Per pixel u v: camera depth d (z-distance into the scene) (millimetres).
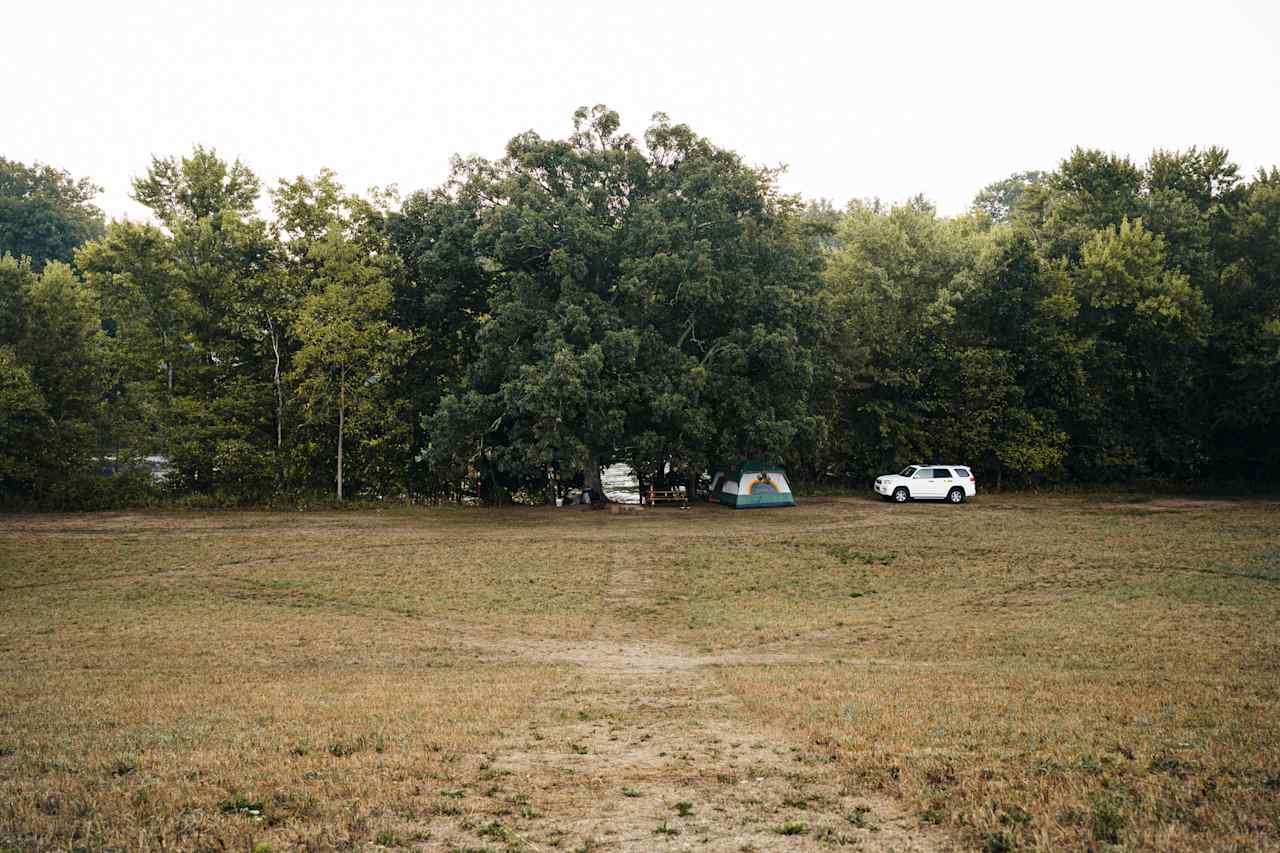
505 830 6766
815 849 6398
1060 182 55969
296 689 13812
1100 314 51125
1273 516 39750
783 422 42094
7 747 9594
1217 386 51281
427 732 10344
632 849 6406
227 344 44531
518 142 44562
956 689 13195
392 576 28266
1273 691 12664
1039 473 52344
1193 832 6547
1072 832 6535
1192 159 54812
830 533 36688
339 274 43125
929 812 7191
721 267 43938
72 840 6465
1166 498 48250
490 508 45250
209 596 25359
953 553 31891
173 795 7527
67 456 42156
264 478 44188
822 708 11758
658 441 40906
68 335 43125
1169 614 20594
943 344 51281
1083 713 11227
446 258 43750
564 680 15062
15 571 28156
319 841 6469
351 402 43406
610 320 40594
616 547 33531
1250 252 51031
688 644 20281
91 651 18172
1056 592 25094
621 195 45125
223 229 44000
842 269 52938
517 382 38875
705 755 9352
